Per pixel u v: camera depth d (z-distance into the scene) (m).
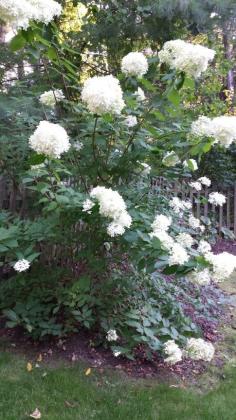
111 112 2.60
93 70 5.67
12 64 4.59
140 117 3.20
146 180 3.73
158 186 4.07
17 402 2.83
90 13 5.67
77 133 3.50
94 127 3.03
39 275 3.52
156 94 2.95
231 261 2.49
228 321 4.22
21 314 3.48
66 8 5.88
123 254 3.27
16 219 3.29
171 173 3.53
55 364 3.28
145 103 3.39
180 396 3.03
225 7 5.13
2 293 3.63
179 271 2.59
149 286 3.54
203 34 6.54
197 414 2.86
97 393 2.99
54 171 2.83
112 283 3.29
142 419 2.76
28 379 3.08
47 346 3.48
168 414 2.83
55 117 3.79
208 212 7.09
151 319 3.34
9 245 2.73
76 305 3.50
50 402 2.86
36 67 4.41
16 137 3.74
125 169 3.32
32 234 3.00
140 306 3.49
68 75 3.07
